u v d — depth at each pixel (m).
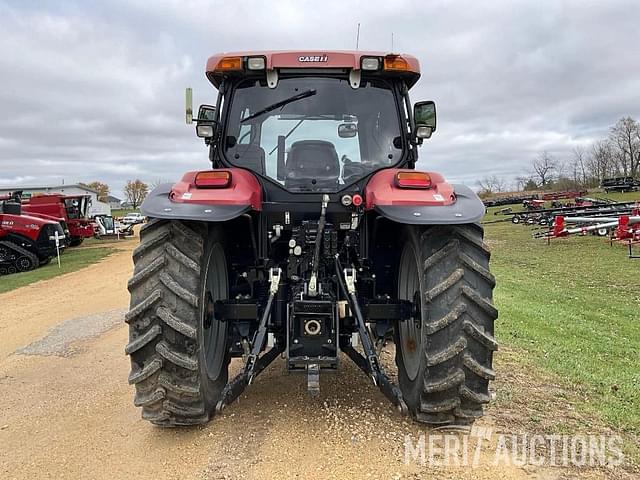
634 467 2.83
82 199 25.58
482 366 2.95
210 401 3.25
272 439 3.13
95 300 9.20
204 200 3.03
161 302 2.97
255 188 3.31
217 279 3.56
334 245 3.45
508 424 3.34
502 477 2.71
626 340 6.05
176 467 2.85
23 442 3.25
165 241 3.09
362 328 3.20
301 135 3.84
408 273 3.55
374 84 3.87
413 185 3.18
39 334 6.48
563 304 8.48
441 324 2.93
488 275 3.02
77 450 3.10
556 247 18.14
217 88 4.10
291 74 3.84
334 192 3.68
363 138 3.85
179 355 2.95
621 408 3.69
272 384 4.08
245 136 3.85
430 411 3.05
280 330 3.51
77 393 4.16
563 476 2.73
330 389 3.96
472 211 2.99
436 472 2.75
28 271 15.90
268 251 3.66
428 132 3.90
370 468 2.79
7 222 16.25
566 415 3.52
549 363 4.79
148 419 3.09
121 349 5.54
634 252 15.66
